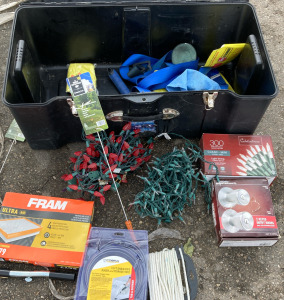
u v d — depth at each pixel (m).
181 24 1.85
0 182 1.76
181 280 1.48
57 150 1.84
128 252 1.50
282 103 2.00
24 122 1.57
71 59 2.00
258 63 1.58
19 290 1.53
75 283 1.54
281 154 1.85
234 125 1.70
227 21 1.84
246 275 1.56
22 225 1.54
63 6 1.73
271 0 2.38
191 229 1.66
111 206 1.71
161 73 1.77
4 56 2.15
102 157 1.67
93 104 1.50
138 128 1.74
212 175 1.63
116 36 1.90
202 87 1.71
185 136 1.85
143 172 1.79
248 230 1.51
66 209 1.59
